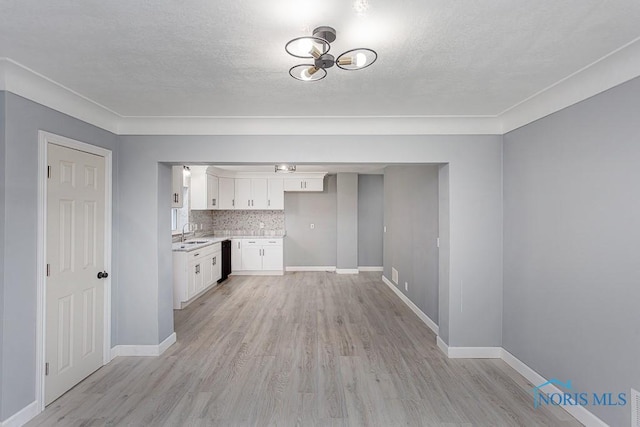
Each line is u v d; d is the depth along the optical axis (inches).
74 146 108.8
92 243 118.9
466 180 132.6
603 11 62.0
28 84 91.4
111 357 129.3
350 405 99.7
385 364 126.5
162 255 138.3
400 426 89.9
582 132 91.4
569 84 94.5
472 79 94.2
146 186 133.8
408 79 94.3
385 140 134.0
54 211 100.7
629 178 77.8
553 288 102.6
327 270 315.9
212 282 242.5
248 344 145.0
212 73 90.4
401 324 170.9
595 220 87.0
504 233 130.8
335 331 160.7
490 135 132.6
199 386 110.2
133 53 79.0
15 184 87.9
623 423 78.9
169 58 81.5
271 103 114.3
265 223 313.1
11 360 86.7
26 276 91.2
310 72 74.4
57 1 58.5
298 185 296.5
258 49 77.1
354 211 301.6
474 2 59.4
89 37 71.5
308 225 316.5
